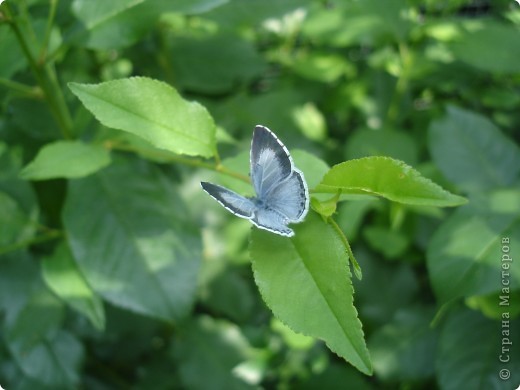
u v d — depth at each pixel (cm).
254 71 36
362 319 32
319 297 20
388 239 31
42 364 28
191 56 35
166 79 35
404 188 20
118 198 27
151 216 27
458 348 28
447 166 30
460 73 35
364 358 20
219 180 24
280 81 39
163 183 28
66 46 27
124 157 28
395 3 33
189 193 31
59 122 27
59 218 30
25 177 24
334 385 31
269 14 31
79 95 22
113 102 22
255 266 21
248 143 32
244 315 31
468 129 30
